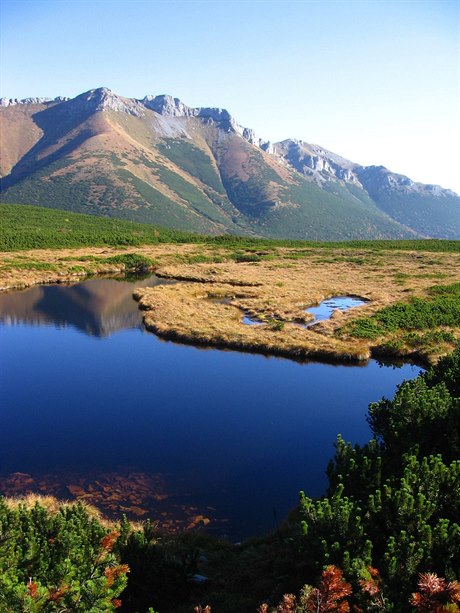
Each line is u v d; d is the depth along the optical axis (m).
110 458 17.27
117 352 31.00
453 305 41.47
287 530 12.26
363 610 6.70
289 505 14.41
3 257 67.25
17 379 25.72
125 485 15.50
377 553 8.29
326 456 17.53
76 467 16.62
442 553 7.75
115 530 11.02
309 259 83.56
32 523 9.63
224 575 10.50
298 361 29.67
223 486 15.48
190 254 85.56
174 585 9.67
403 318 37.19
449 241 118.75
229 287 54.72
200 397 23.39
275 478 16.00
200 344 33.03
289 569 9.66
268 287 54.06
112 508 14.19
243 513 14.00
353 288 54.91
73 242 88.56
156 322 37.62
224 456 17.45
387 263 77.75
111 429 19.67
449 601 5.70
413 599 5.76
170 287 53.59
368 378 26.48
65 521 9.80
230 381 25.81
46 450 17.83
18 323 38.47
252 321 39.69
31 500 13.98
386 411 15.55
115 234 102.75
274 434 19.31
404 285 56.22
